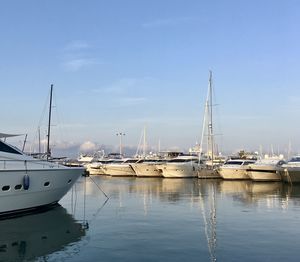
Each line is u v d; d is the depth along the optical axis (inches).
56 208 884.6
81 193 1251.8
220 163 2193.7
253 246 524.4
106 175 2421.3
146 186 1546.5
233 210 849.5
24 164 783.7
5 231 644.1
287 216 765.9
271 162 1820.9
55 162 908.0
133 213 813.2
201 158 2265.0
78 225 684.1
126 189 1402.6
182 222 703.7
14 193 747.4
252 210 850.1
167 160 2337.6
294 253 490.0
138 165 2272.4
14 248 537.0
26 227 673.0
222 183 1710.1
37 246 546.0
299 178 1620.3
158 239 567.8
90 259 470.9
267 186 1535.4
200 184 1652.3
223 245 530.0
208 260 459.5
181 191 1314.0
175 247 520.7
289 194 1203.2
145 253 492.1
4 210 741.3
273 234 598.2
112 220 730.8
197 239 566.3
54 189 846.5
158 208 885.8
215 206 917.2
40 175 793.6
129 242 551.2
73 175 903.1
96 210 860.0
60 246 540.7
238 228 645.9
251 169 1780.3
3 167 743.1
